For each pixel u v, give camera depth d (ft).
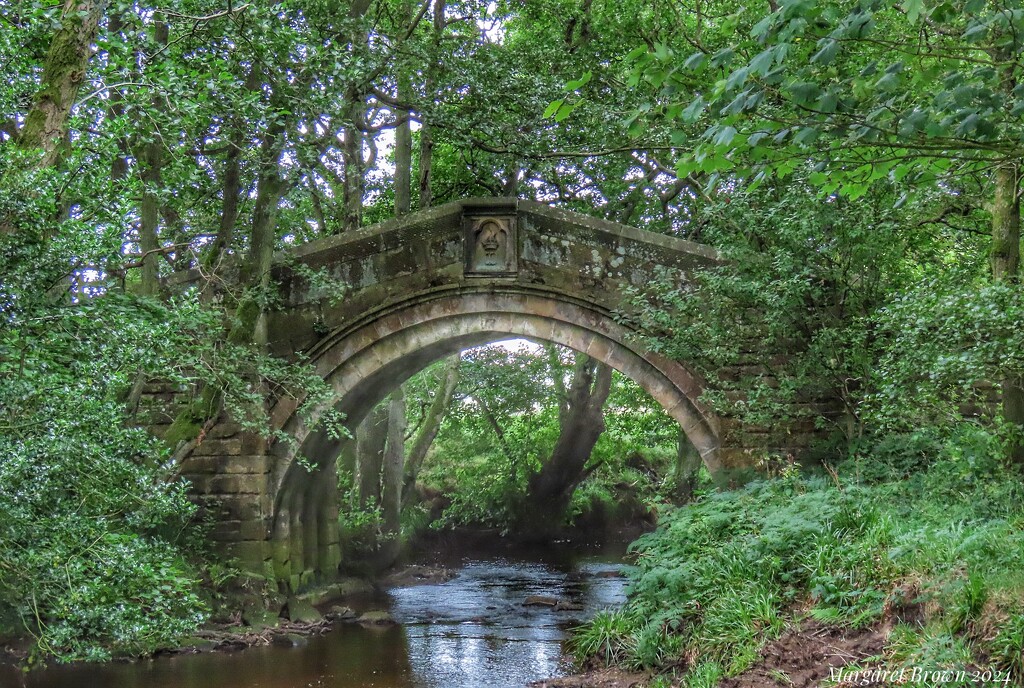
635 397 91.09
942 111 19.80
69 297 27.07
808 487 42.19
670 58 20.86
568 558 85.87
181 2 36.29
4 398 23.13
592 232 52.03
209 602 48.78
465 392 97.91
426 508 93.35
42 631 26.35
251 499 52.39
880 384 37.83
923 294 33.83
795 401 48.55
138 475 26.78
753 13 40.91
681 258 50.80
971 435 37.04
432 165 75.25
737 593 34.09
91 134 32.68
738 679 28.81
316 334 53.31
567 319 51.83
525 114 57.26
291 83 43.32
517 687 35.70
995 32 23.11
